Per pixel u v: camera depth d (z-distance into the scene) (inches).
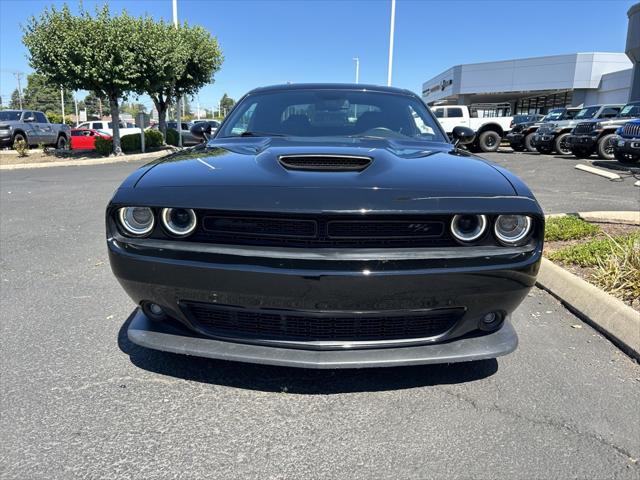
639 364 112.4
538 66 1427.2
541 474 77.7
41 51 658.8
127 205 89.9
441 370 108.8
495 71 1518.2
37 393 98.7
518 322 135.8
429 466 79.5
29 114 884.0
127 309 142.4
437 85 1947.6
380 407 95.0
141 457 80.8
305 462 80.2
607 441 85.4
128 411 93.0
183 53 792.9
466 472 78.2
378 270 84.2
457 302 88.4
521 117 843.4
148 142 902.4
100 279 169.0
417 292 85.7
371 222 85.2
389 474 77.7
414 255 84.6
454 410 94.2
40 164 640.4
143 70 714.8
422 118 146.5
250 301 87.8
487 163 107.7
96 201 333.7
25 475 76.2
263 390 100.4
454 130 152.3
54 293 155.3
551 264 166.9
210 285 87.6
